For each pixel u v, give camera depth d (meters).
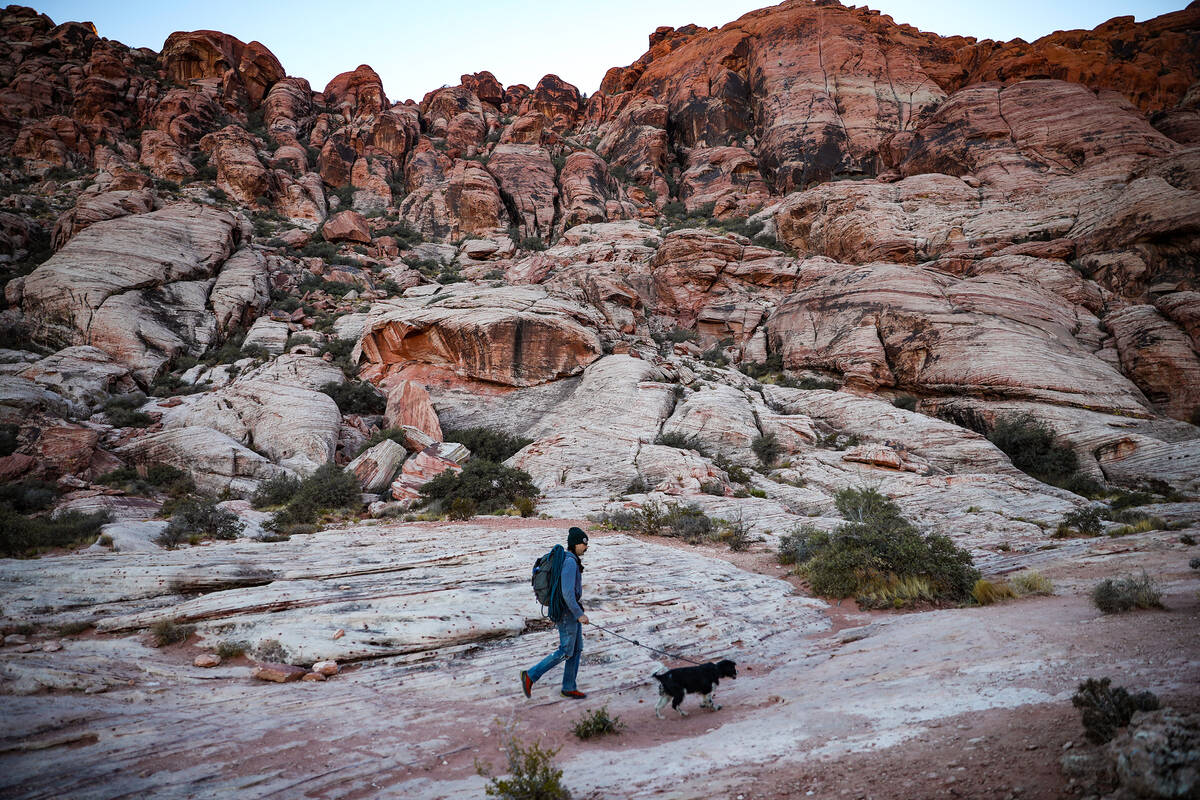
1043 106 59.16
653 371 37.62
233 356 40.75
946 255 48.56
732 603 10.33
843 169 70.31
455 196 70.25
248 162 66.19
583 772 4.30
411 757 4.78
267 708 5.95
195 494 25.41
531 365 38.62
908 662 6.28
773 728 4.85
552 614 6.37
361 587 10.21
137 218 47.62
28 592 9.34
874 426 32.91
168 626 8.11
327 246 60.84
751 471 29.05
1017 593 9.23
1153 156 51.47
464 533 15.91
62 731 5.19
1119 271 43.41
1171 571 10.27
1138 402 33.94
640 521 18.83
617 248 58.22
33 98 68.81
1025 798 3.14
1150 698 3.66
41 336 38.16
